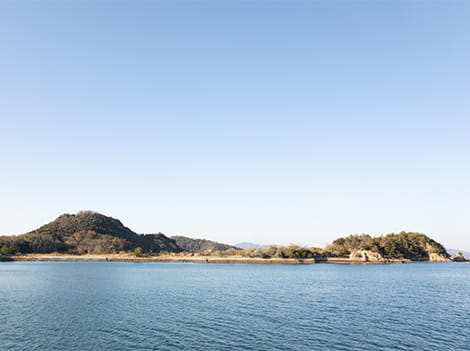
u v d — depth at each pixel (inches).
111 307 2126.0
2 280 3656.5
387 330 1653.5
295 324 1738.4
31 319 1785.2
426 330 1663.4
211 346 1370.6
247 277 4362.7
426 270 6318.9
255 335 1531.7
